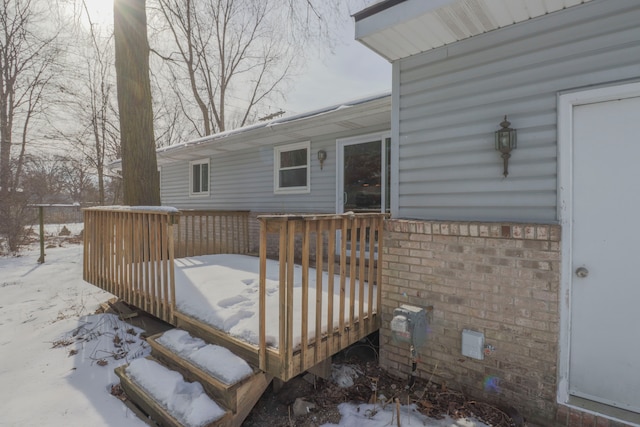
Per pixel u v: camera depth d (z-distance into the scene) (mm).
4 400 2486
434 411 2408
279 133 5785
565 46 2297
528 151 2438
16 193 11055
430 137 2918
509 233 2393
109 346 3377
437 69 2873
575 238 2268
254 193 7234
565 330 2244
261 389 2314
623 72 2102
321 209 5961
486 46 2629
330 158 5789
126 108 5242
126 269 3910
